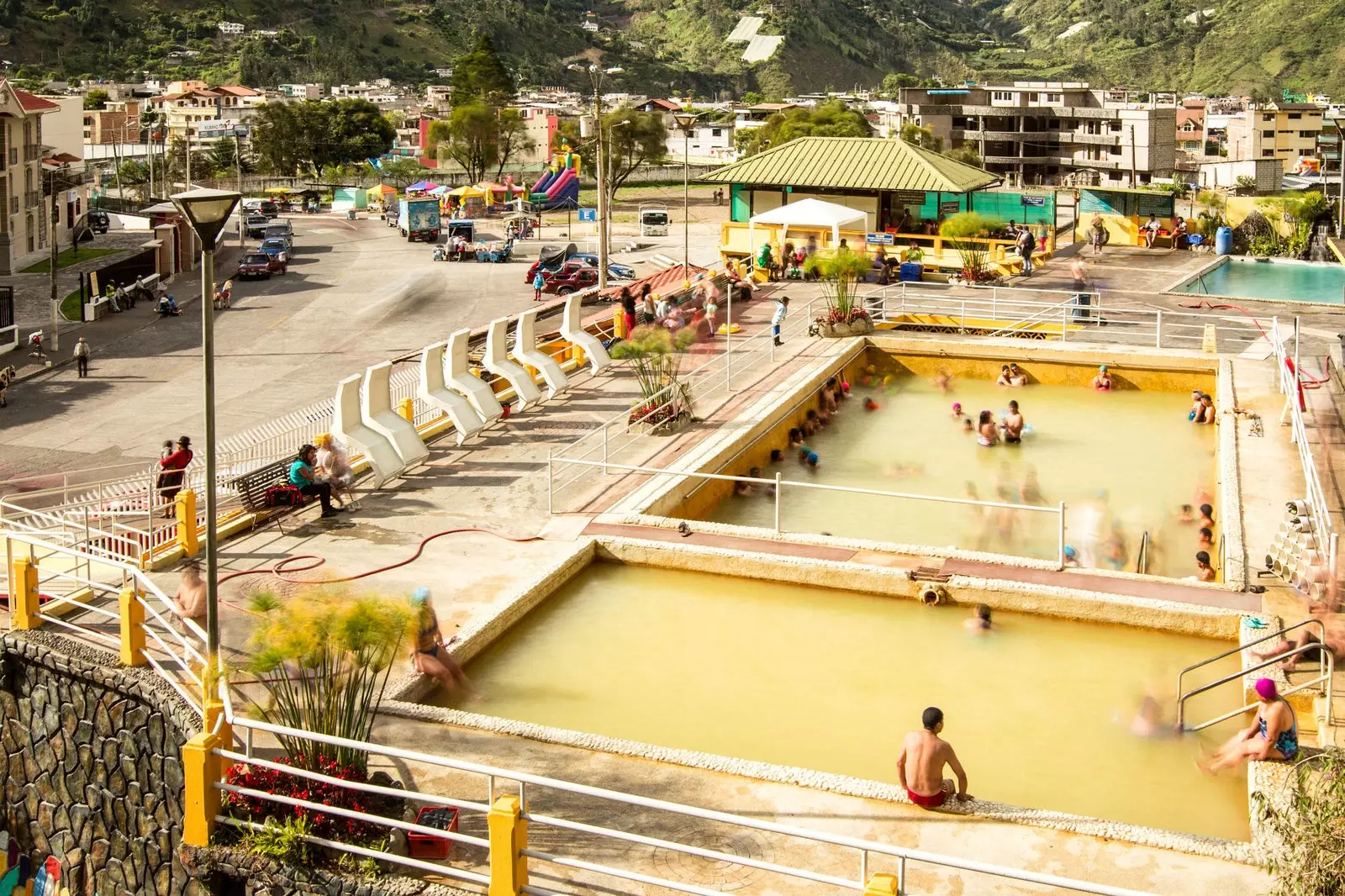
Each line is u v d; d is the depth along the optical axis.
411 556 18.73
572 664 16.12
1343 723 13.03
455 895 10.56
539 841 11.32
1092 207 53.66
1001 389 32.47
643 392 26.91
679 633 17.06
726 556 18.70
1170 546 21.70
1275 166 112.69
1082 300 35.84
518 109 174.62
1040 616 17.17
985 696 15.20
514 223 91.19
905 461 26.62
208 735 11.59
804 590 18.36
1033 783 13.26
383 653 12.55
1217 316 35.50
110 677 14.19
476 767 10.30
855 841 9.33
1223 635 16.30
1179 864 10.78
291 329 54.97
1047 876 8.92
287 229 88.19
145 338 53.22
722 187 146.62
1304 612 16.17
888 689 15.41
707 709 14.94
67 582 17.42
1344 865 9.30
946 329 35.09
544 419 26.83
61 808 14.88
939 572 17.89
